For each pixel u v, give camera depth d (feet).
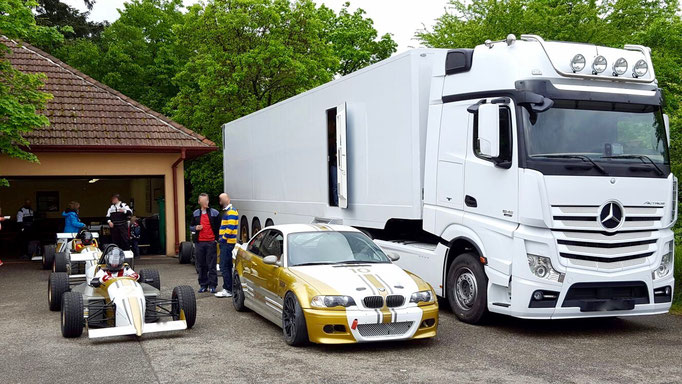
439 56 32.94
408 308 25.35
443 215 31.89
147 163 66.74
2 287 45.73
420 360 23.98
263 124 56.75
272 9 87.56
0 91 51.67
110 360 24.45
